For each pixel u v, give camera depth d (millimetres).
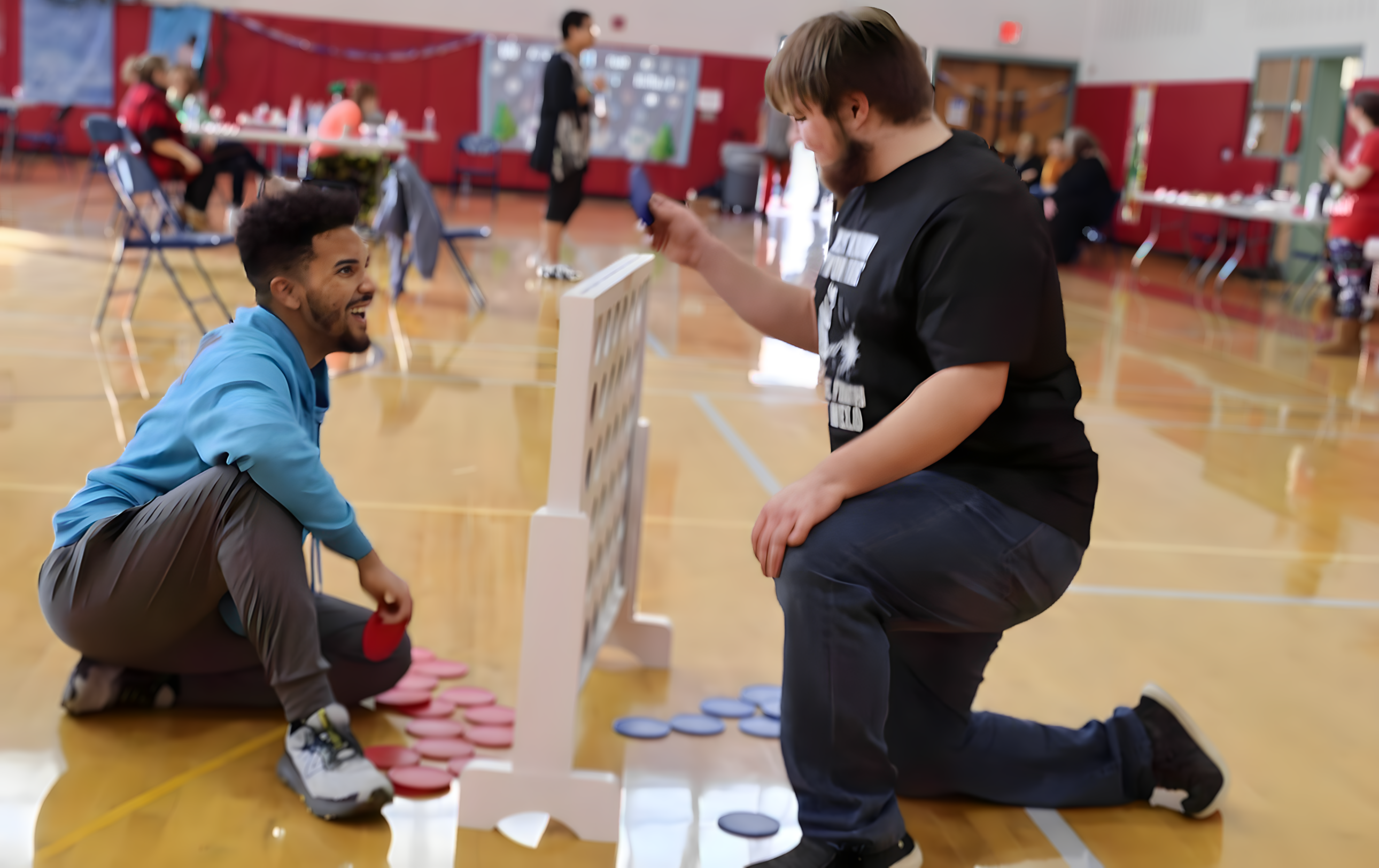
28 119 15461
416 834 1780
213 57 15812
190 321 5867
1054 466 1680
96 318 5742
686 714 2268
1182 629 2916
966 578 1593
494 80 16391
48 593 1911
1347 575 3416
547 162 7805
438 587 2779
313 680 1853
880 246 1627
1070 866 1816
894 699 1920
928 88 1650
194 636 1993
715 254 2064
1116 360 6969
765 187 14141
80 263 7480
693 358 6086
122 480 1930
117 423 3920
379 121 10328
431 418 4359
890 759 1942
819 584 1560
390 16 16125
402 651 2139
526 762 1807
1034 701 2438
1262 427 5438
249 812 1798
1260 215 9820
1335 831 1990
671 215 2068
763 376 5746
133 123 8727
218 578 1854
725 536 3387
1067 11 16812
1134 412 5586
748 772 2059
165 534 1818
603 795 1798
